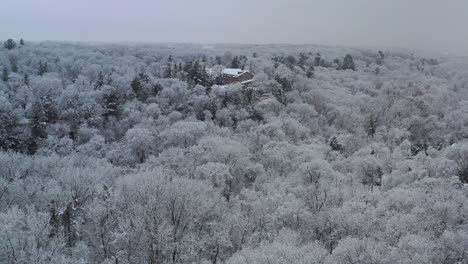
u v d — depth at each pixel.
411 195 55.00
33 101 101.62
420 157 81.88
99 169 61.50
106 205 46.09
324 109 122.00
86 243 44.91
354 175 73.62
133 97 113.50
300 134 96.19
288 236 44.88
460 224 50.41
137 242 41.91
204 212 47.06
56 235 41.03
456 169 73.44
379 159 79.75
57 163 65.44
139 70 166.62
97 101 106.06
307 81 141.75
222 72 142.75
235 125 100.12
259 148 85.62
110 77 133.62
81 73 162.62
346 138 95.62
